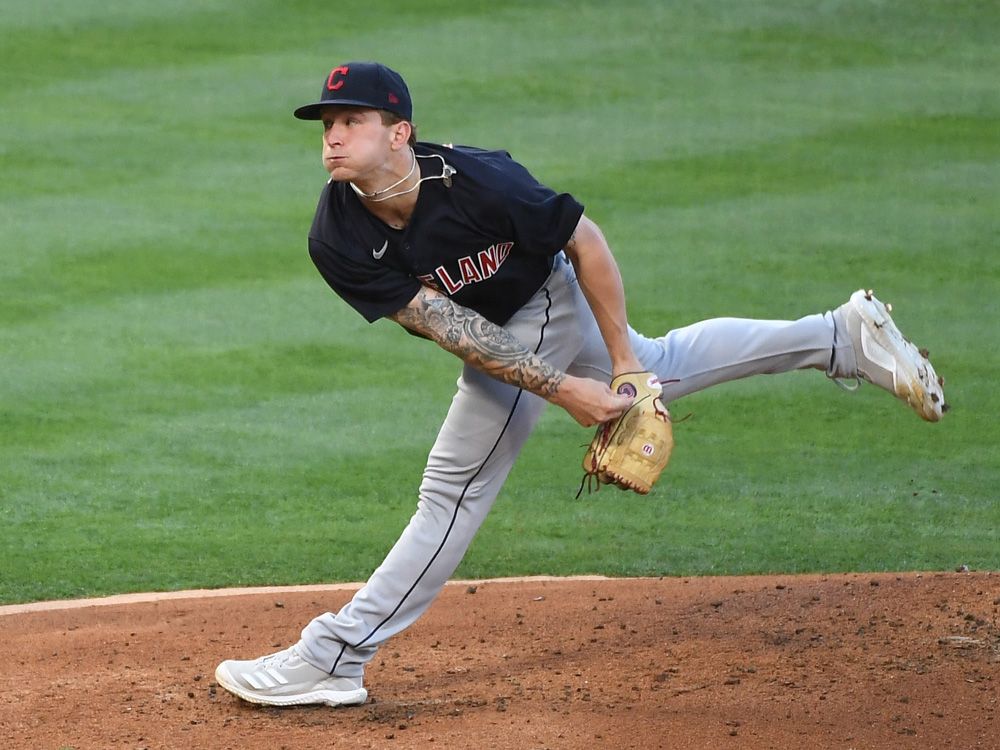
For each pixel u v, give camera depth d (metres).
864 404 34.06
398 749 14.34
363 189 14.32
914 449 31.30
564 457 31.03
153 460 30.11
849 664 16.55
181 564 24.66
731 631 18.09
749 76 61.59
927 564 24.55
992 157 52.78
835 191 49.62
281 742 14.74
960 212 47.62
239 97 58.03
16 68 60.84
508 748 14.19
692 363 16.41
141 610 21.30
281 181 49.81
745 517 27.39
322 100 14.00
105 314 39.06
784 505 28.02
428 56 62.97
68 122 55.00
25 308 39.34
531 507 28.12
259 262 43.19
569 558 25.16
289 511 27.52
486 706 15.62
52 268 42.16
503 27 67.00
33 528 26.48
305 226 46.00
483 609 20.33
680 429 32.62
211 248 44.09
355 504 27.92
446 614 20.16
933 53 64.56
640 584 21.44
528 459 30.94
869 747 14.09
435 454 15.80
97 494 28.27
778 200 48.78
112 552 25.25
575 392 14.87
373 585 15.81
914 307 40.09
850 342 16.62
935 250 44.44
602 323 15.30
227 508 27.64
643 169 51.44
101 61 61.91
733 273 42.53
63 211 46.69
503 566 24.73
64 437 31.33
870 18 68.50
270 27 66.31
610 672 16.69
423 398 34.09
